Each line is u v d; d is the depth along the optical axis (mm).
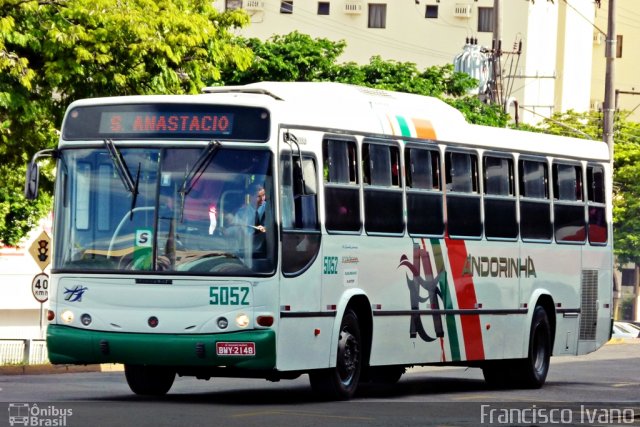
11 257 83812
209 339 24141
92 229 24844
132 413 22125
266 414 22609
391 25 116000
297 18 115625
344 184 26531
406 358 28438
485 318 30953
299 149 24641
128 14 39656
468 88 71562
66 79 39656
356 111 27344
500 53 77562
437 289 29359
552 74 120688
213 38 43000
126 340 24391
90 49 39781
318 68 66125
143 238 24516
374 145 27625
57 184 25234
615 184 108562
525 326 32469
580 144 35000
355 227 26750
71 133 25234
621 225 107188
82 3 39531
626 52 148875
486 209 31125
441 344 29500
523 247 32375
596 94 149000
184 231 24391
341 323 26281
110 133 24969
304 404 25281
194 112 24688
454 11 115375
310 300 25281
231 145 24516
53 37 39062
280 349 24438
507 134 32219
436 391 31203
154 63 40625
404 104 29250
